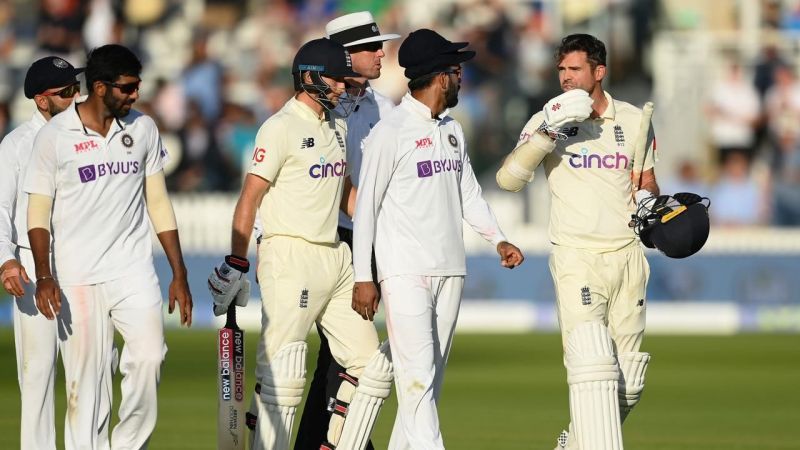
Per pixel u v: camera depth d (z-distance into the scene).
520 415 31.88
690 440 27.66
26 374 20.39
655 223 20.23
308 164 20.22
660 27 67.62
